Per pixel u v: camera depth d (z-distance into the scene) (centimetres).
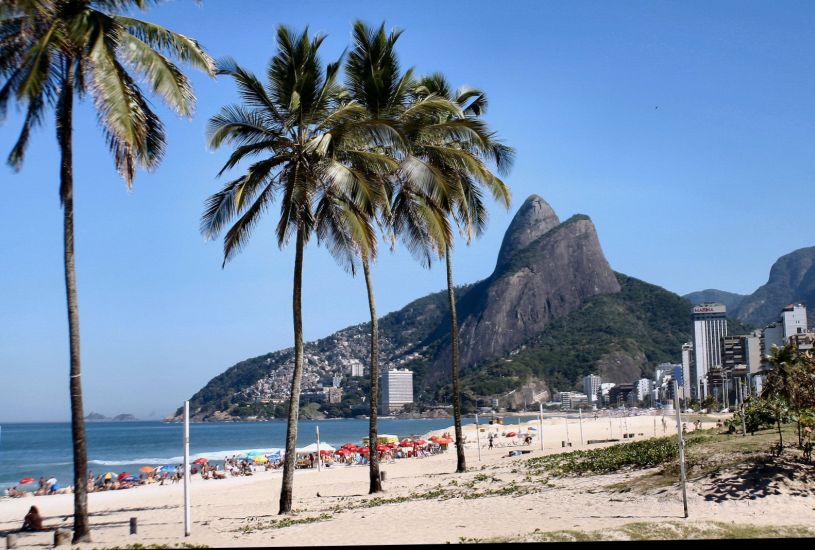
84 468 1869
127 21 1888
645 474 2358
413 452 7106
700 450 2552
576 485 2436
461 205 3100
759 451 2339
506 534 1622
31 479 5694
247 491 3891
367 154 2333
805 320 19912
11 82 1923
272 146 2292
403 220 3009
